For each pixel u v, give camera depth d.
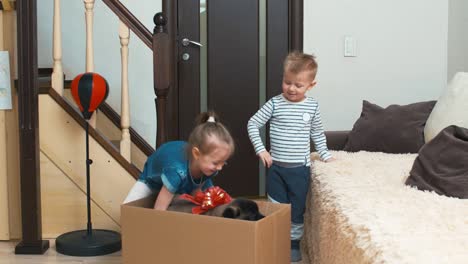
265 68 3.63
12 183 2.65
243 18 3.57
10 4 2.55
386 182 2.02
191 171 1.83
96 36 3.53
